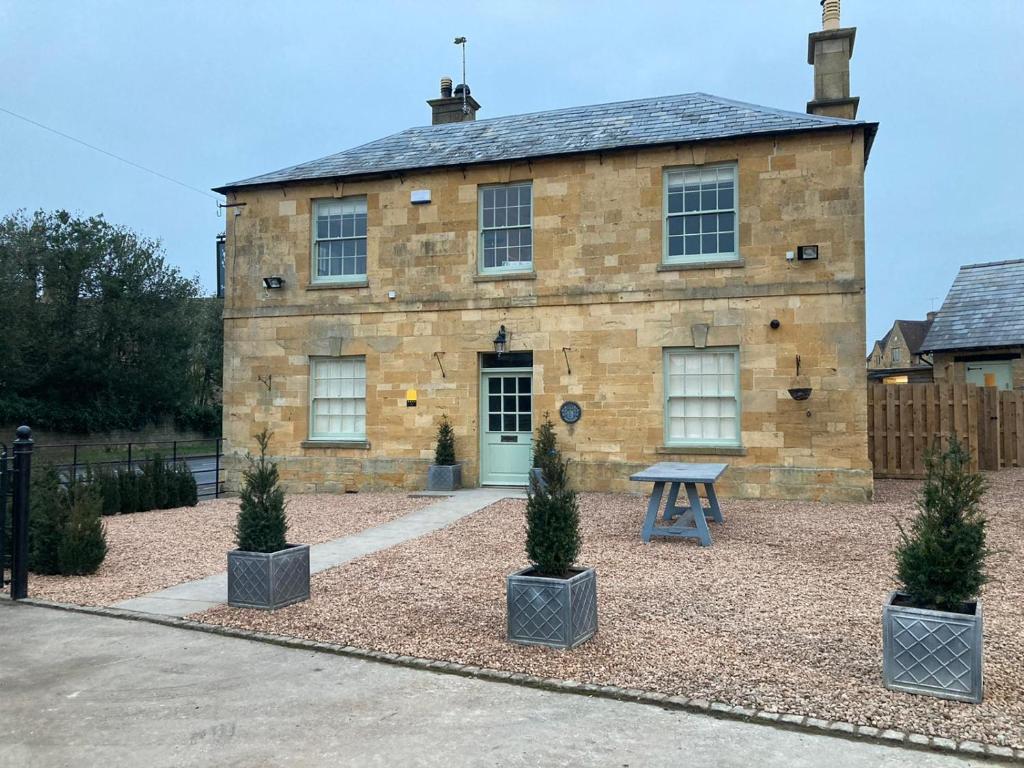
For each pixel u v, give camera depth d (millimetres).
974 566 4891
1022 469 15734
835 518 11070
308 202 15922
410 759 4031
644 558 8812
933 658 4730
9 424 31719
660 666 5344
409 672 5371
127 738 4324
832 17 14547
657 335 13602
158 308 37938
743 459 13039
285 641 6027
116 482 13266
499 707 4723
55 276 34031
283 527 7320
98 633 6375
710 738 4254
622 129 14742
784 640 5859
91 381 35281
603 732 4348
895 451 15258
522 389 14758
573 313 14117
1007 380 22031
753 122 13594
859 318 12547
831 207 12719
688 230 13672
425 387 15055
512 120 16781
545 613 5789
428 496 13945
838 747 4133
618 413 13812
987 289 23859
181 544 10312
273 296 16047
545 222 14344
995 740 4137
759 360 13031
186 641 6141
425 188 15117
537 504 6074
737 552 9070
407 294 15180
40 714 4676
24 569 7535
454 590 7539
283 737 4320
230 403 16234
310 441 15680
